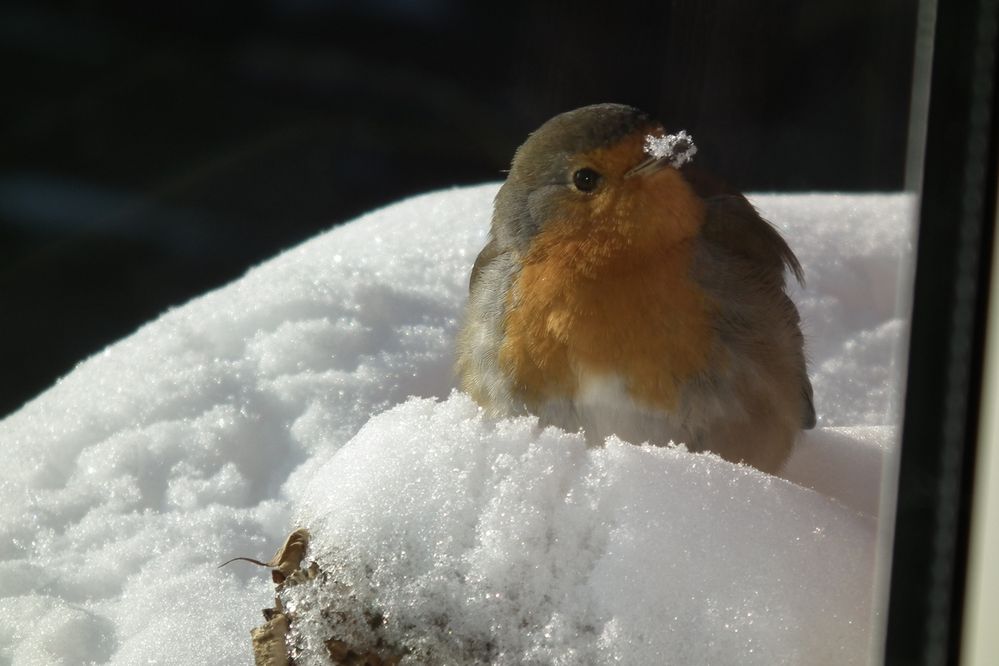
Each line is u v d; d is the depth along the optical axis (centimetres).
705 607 73
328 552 74
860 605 73
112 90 195
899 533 70
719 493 74
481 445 74
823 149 103
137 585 81
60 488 84
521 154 83
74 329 158
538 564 73
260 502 83
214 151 185
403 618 74
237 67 194
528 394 81
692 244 81
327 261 90
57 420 86
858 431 85
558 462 74
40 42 199
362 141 177
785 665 72
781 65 104
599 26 113
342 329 87
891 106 103
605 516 74
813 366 89
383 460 75
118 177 185
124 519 83
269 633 75
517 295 82
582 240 81
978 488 69
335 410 85
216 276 167
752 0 104
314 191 176
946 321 70
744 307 81
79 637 79
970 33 69
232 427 85
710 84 104
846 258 92
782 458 82
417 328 88
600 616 73
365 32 186
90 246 172
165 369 86
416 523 74
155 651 78
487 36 160
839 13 103
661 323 81
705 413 81
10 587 81
